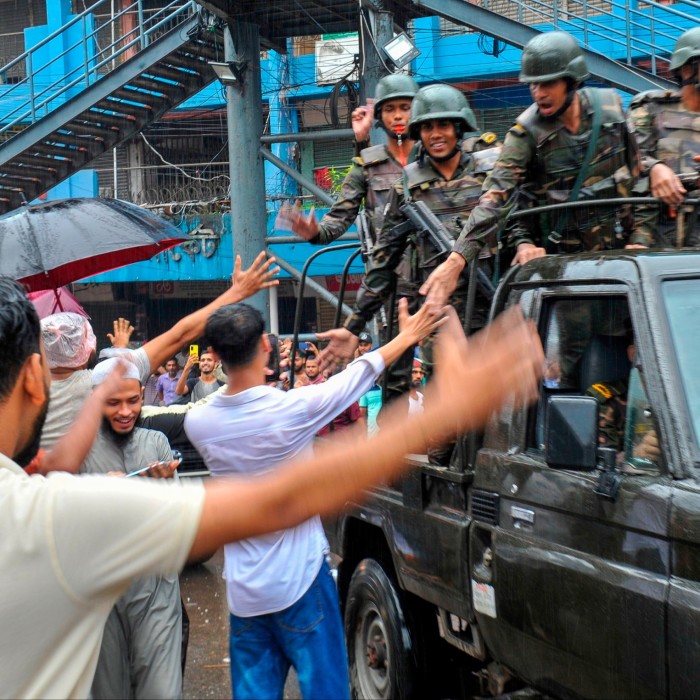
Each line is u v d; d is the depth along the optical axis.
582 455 2.65
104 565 1.22
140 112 13.46
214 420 3.35
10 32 20.12
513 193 4.00
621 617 2.65
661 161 4.22
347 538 4.79
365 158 5.39
